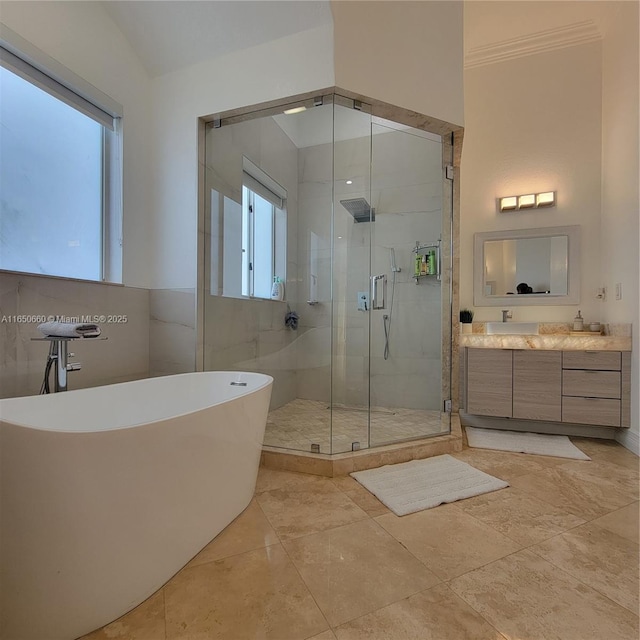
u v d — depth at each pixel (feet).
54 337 5.05
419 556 4.28
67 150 6.79
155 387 6.20
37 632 3.10
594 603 3.57
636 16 8.21
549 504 5.57
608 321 9.36
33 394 5.70
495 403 9.04
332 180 10.89
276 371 10.21
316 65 6.92
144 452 3.53
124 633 3.24
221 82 7.66
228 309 8.81
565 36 10.02
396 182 10.51
